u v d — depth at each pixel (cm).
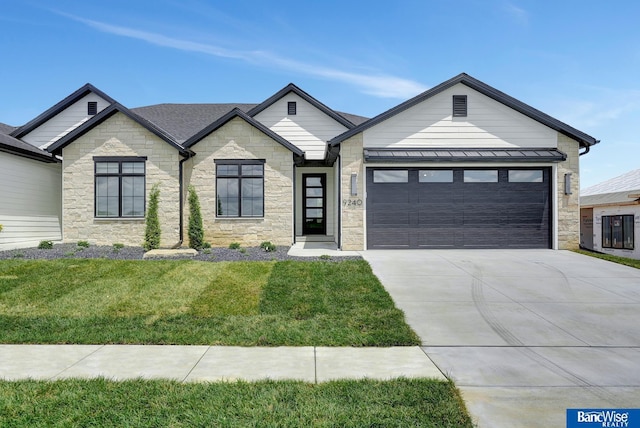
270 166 1602
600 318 746
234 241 1591
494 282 995
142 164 1555
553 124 1526
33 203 1589
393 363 543
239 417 389
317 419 385
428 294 893
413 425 376
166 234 1540
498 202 1520
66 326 689
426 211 1512
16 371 510
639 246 1647
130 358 559
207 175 1597
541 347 609
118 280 948
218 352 585
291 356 568
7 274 985
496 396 444
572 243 1511
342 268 1079
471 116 1555
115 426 376
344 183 1510
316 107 1950
